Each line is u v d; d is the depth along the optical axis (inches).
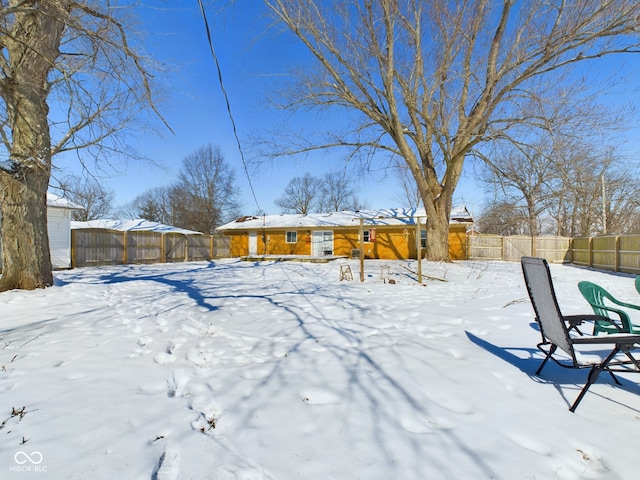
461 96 516.1
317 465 67.4
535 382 108.2
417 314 209.6
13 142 293.3
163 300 261.4
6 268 295.4
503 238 784.9
